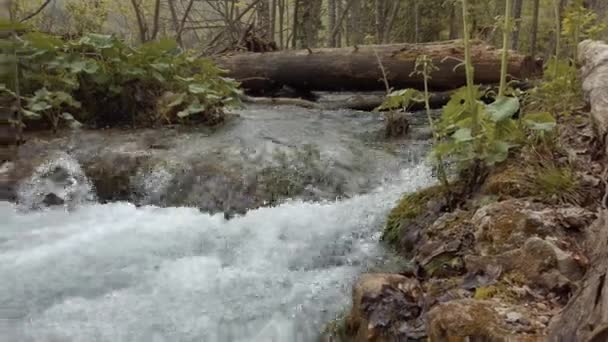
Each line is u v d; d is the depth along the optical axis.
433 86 5.55
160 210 3.05
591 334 1.09
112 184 3.26
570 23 3.52
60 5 9.57
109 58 4.32
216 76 4.84
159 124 4.29
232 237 2.66
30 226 2.84
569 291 1.51
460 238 2.00
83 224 2.87
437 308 1.51
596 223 1.75
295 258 2.42
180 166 3.29
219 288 2.19
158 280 2.27
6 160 3.36
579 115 3.12
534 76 5.15
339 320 1.88
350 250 2.44
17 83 3.62
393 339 1.62
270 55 6.27
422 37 14.09
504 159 2.36
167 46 4.59
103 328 1.95
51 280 2.28
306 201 3.01
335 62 5.90
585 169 2.31
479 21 9.16
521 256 1.68
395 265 2.18
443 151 2.38
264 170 3.23
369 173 3.20
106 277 2.30
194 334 1.91
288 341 1.87
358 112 5.21
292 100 5.74
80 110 4.27
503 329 1.34
